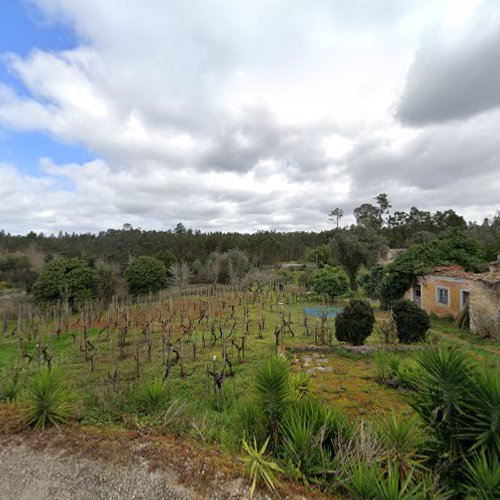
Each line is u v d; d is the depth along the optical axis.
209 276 30.38
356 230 28.22
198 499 2.83
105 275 19.45
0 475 3.25
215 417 4.54
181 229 63.47
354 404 5.29
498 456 2.54
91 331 12.55
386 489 2.40
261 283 25.11
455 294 13.30
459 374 2.87
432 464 2.90
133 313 15.90
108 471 3.25
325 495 2.82
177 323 13.66
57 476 3.21
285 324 10.89
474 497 2.44
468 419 2.80
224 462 3.32
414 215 55.06
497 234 25.09
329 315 15.47
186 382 6.55
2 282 25.58
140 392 4.84
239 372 7.18
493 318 10.65
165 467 3.27
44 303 16.44
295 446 3.28
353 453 3.05
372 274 20.11
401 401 5.39
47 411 4.22
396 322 9.41
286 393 3.97
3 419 4.34
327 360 7.88
